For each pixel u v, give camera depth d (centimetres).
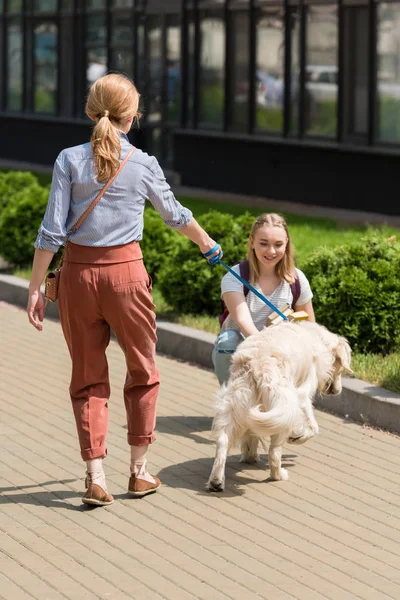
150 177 956
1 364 1524
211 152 3559
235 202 3250
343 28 3044
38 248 941
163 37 3734
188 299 1705
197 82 3600
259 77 3353
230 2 3422
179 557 854
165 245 1930
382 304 1437
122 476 1055
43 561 845
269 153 3331
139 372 980
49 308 1897
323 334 1081
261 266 1112
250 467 1091
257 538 897
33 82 4438
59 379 1443
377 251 1534
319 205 3175
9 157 4628
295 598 779
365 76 3008
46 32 4328
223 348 1135
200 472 1072
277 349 993
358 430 1210
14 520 934
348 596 784
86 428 962
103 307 948
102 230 939
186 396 1359
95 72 4103
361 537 902
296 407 976
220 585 800
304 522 935
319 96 3152
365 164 3012
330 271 1517
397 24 2894
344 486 1030
